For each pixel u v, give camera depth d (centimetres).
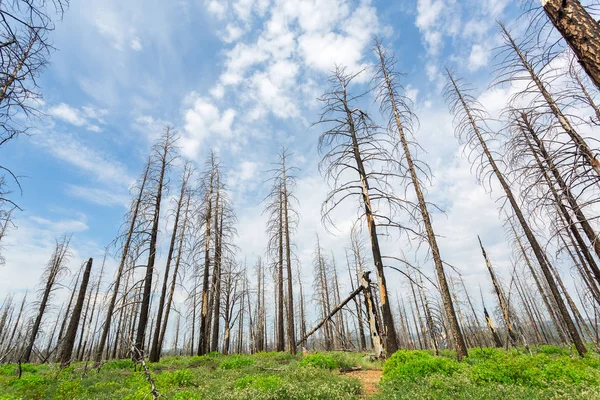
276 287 4056
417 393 639
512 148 1091
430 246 1190
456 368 824
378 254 1134
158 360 1780
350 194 1235
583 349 1331
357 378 902
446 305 1108
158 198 1808
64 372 1375
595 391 568
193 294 2081
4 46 611
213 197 2283
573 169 570
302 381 878
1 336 3916
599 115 643
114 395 859
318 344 3269
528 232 1415
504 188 1445
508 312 1270
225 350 2405
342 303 1486
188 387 916
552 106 751
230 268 2322
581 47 402
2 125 698
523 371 729
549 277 1394
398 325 5438
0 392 989
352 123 1309
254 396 703
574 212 614
